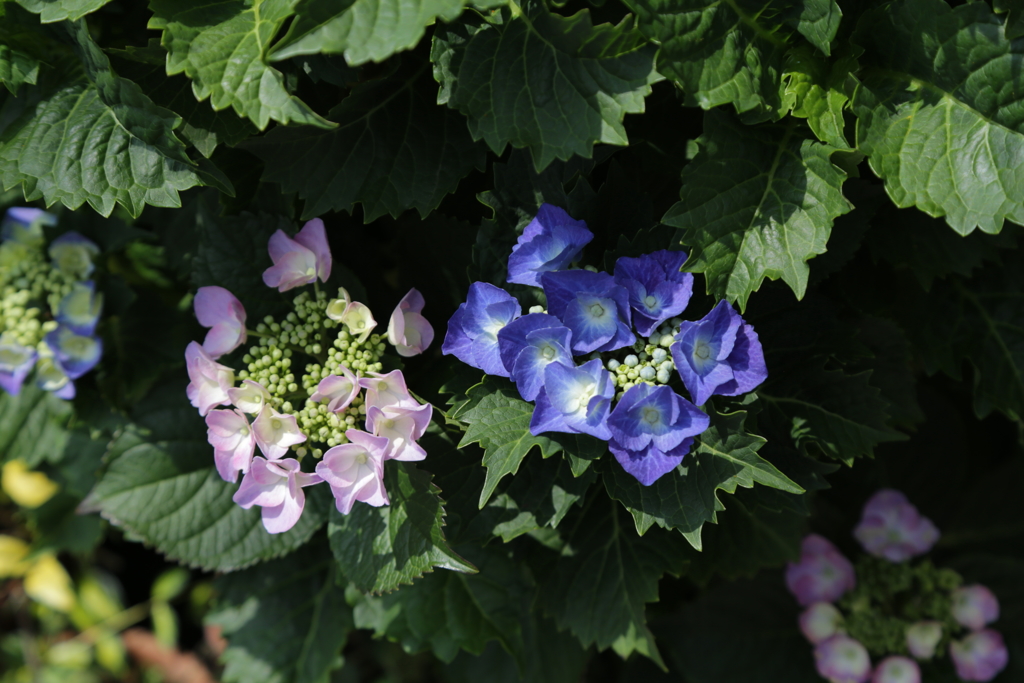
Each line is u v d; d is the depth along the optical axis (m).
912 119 0.82
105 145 0.83
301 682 0.99
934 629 1.00
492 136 0.80
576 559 0.89
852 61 0.82
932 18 0.80
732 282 0.80
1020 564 1.07
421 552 0.82
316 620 1.00
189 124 0.83
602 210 0.83
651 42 0.79
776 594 1.08
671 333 0.80
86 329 0.93
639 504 0.80
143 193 0.82
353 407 0.83
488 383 0.81
